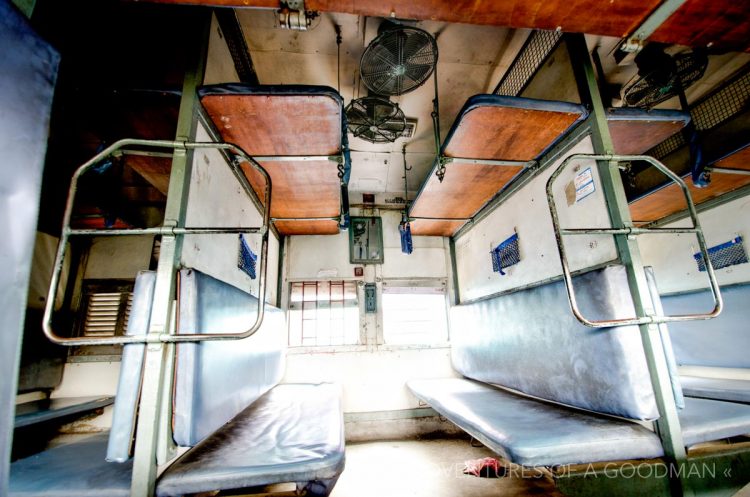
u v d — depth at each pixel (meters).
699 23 1.69
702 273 3.48
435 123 2.79
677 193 3.25
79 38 1.95
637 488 1.60
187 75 1.85
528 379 2.69
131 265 3.47
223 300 1.85
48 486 1.34
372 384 4.28
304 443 1.76
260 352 2.68
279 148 2.41
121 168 2.82
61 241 1.29
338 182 3.02
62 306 3.29
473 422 2.21
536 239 2.83
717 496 1.63
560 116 2.18
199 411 1.50
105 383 3.25
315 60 2.94
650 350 1.74
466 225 4.43
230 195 2.39
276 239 4.41
